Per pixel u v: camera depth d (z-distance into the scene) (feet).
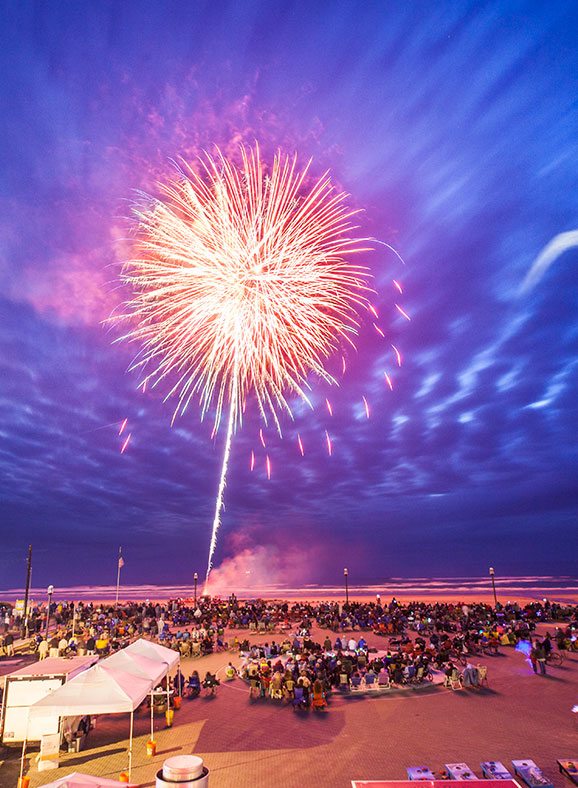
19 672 72.28
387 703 85.46
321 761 61.98
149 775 59.52
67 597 425.69
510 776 53.31
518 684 95.86
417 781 47.60
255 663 104.06
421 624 152.25
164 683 94.43
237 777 57.98
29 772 61.46
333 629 160.15
